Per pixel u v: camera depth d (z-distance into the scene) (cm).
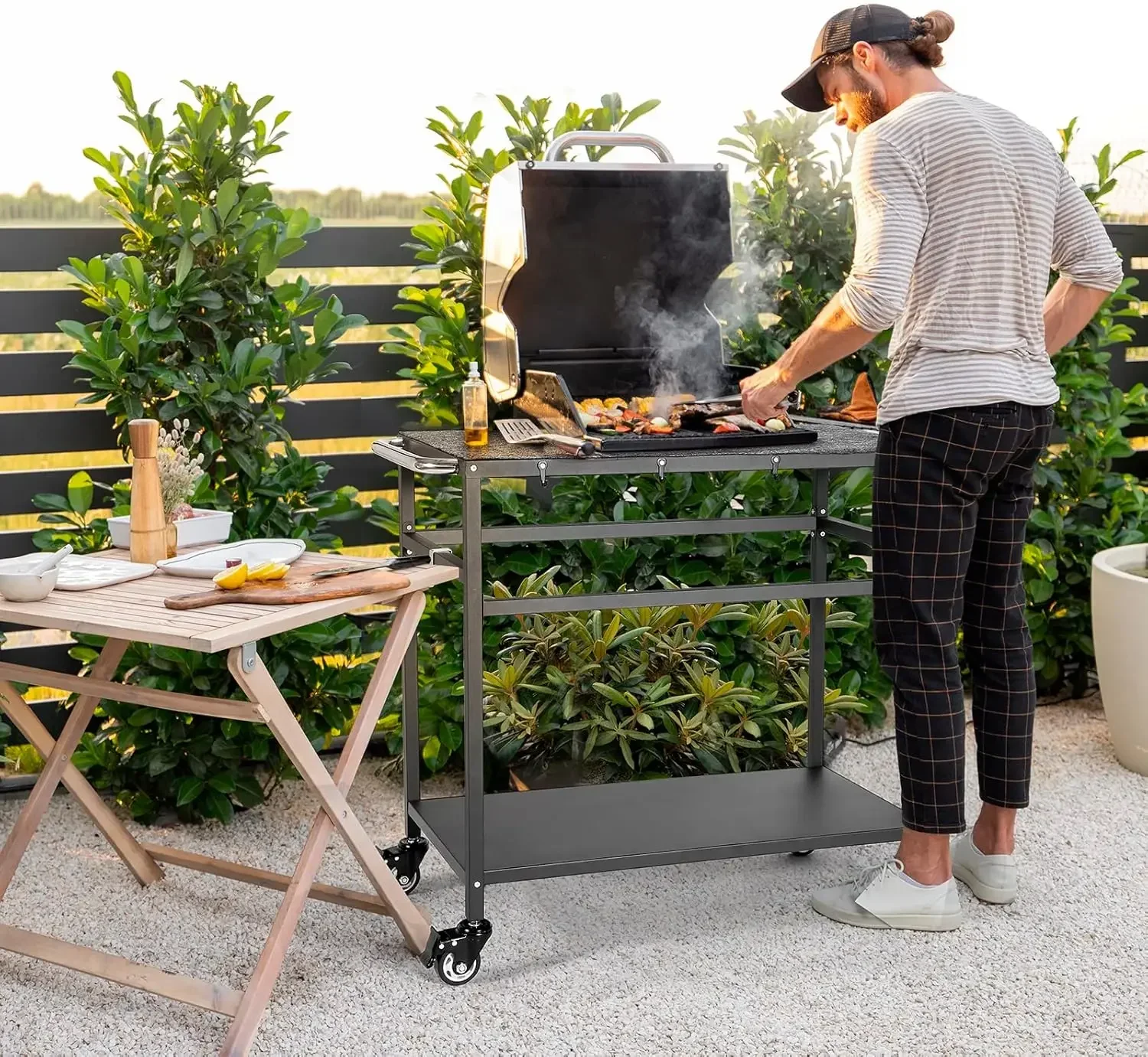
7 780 314
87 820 297
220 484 306
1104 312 372
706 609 322
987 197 217
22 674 221
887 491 228
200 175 301
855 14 229
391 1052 197
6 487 319
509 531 230
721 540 333
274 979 200
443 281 332
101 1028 205
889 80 230
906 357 227
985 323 220
